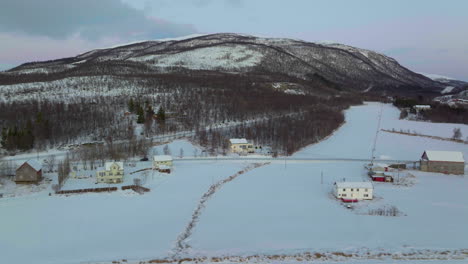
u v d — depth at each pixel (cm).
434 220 6912
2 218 7056
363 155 13638
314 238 5956
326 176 10531
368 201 8212
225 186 9406
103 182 9488
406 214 7294
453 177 10638
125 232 6309
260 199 8306
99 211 7456
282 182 9869
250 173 10812
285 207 7719
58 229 6469
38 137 13338
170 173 10519
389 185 9650
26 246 5744
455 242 5769
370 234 6138
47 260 5225
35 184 9338
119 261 5175
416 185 9656
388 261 5038
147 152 12781
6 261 5206
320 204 7962
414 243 5725
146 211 7438
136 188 8994
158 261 5162
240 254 5359
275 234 6153
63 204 7912
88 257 5309
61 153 12438
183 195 8544
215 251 5484
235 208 7625
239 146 13400
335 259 5138
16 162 11125
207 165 11594
